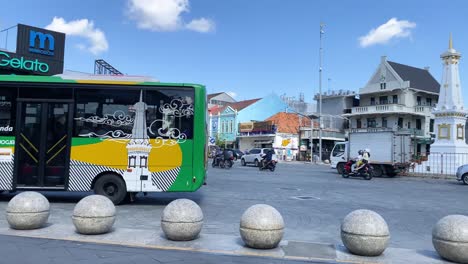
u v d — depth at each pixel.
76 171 11.06
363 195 15.98
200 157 11.16
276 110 66.38
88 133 11.13
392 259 6.45
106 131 11.16
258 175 25.77
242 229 6.85
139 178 11.09
